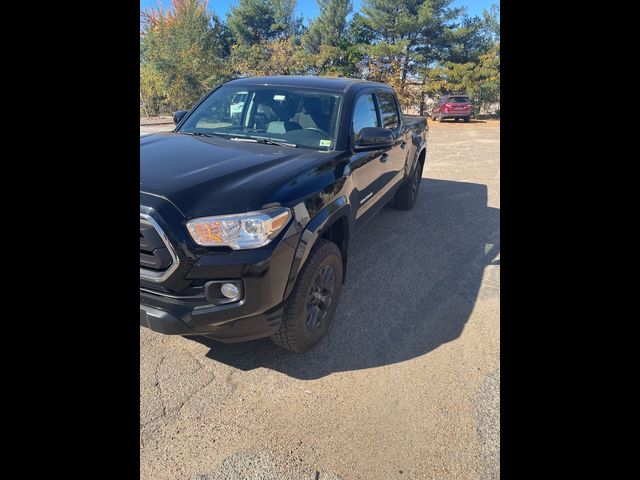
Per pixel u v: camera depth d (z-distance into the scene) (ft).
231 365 8.66
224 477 6.22
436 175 29.19
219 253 7.02
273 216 7.29
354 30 104.53
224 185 7.70
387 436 7.02
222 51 115.96
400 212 19.84
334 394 7.95
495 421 7.30
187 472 6.27
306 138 10.77
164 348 9.12
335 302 9.73
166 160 8.80
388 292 11.94
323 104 11.35
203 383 8.11
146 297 7.22
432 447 6.82
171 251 6.93
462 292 12.07
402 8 97.71
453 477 6.31
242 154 9.50
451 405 7.72
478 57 94.89
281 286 7.55
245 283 7.09
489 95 92.27
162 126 61.62
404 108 97.60
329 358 8.98
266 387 8.07
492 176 29.04
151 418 7.19
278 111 11.46
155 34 94.84
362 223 12.45
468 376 8.50
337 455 6.65
